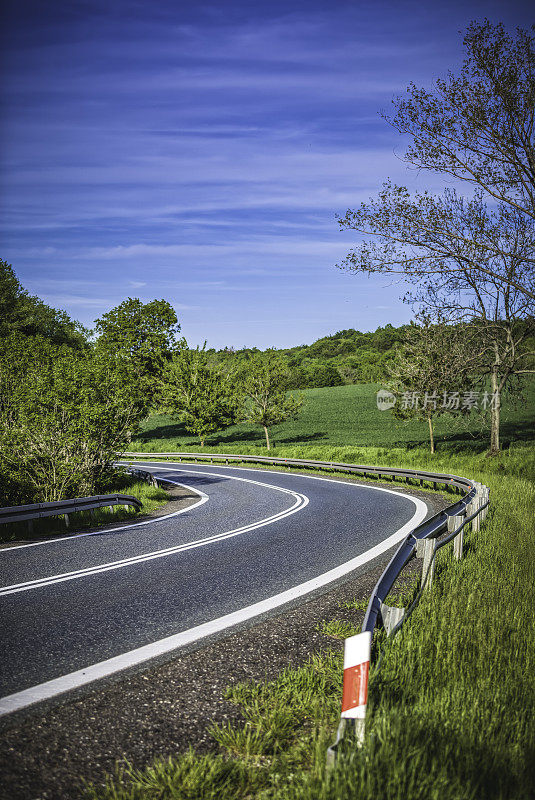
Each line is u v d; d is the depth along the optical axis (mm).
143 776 3143
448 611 5469
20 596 6633
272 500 17516
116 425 16562
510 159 13000
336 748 2977
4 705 3953
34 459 14641
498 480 19156
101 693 4203
